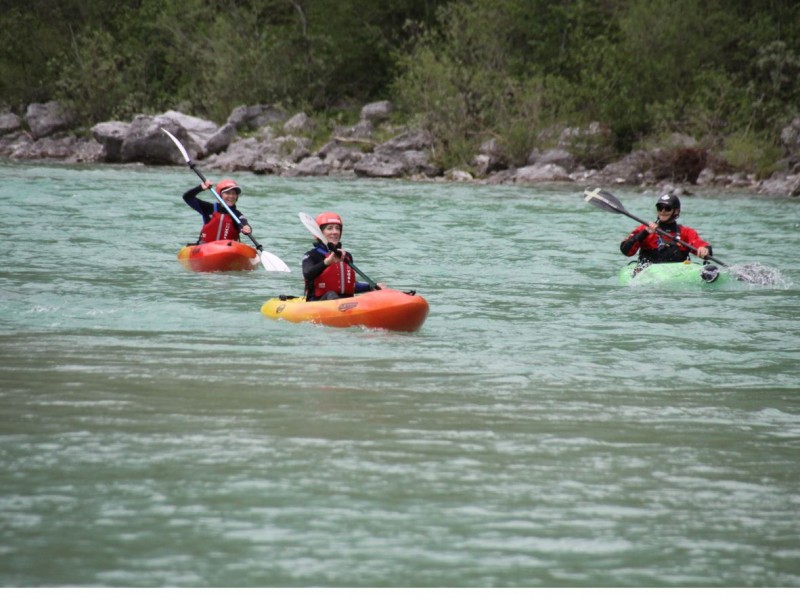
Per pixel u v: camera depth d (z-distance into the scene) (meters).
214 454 11.87
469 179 69.69
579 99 74.81
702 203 52.66
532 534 9.86
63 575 8.80
